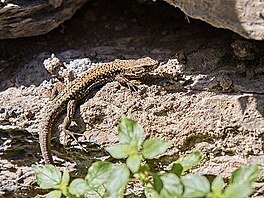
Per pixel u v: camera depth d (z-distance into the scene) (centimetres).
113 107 415
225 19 359
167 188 282
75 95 416
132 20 502
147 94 416
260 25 346
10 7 424
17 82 446
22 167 431
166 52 446
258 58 411
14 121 422
